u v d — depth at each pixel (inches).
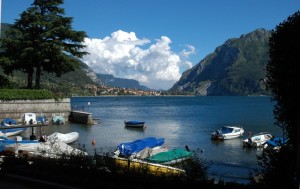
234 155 1469.0
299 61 338.3
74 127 2315.5
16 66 2352.4
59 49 2230.6
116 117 3587.6
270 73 368.8
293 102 343.3
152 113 4301.2
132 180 444.1
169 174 449.7
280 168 367.6
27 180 481.1
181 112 4512.8
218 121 3184.1
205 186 410.3
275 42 359.9
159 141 1369.3
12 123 2015.3
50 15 2305.6
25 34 2256.4
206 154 1492.4
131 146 1219.2
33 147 932.6
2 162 558.6
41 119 2229.3
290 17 357.1
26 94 2235.5
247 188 393.4
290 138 362.9
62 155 542.6
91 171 478.9
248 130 2488.9
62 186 444.8
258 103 7303.2
